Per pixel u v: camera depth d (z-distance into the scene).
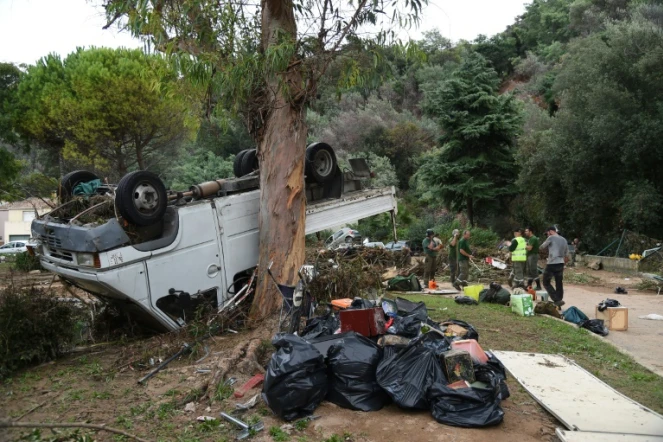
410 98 59.84
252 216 9.24
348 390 5.40
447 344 5.86
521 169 29.62
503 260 19.98
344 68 9.21
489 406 5.10
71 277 7.93
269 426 5.07
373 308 6.29
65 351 7.92
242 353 6.86
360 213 10.83
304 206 8.86
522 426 5.11
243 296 8.74
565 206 27.92
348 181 11.05
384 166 43.50
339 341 5.70
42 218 8.27
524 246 14.04
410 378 5.36
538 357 7.42
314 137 47.94
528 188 28.69
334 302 7.64
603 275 20.38
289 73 8.41
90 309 9.12
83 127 25.52
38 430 4.58
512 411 5.49
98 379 6.61
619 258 21.89
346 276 9.62
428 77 58.84
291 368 5.17
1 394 6.18
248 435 4.86
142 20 8.55
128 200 7.50
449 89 30.58
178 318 8.12
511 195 31.09
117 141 27.36
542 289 14.62
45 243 8.21
